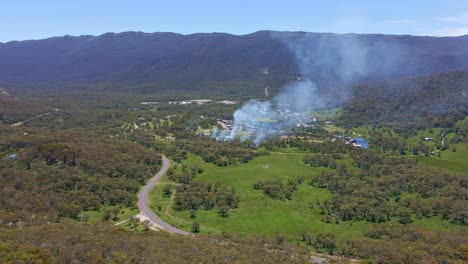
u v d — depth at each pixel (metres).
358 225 150.38
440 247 117.88
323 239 131.00
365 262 110.75
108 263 85.12
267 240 128.25
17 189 158.38
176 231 141.88
